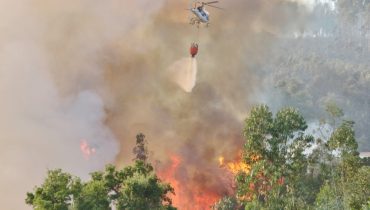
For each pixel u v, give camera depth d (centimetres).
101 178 4916
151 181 4712
